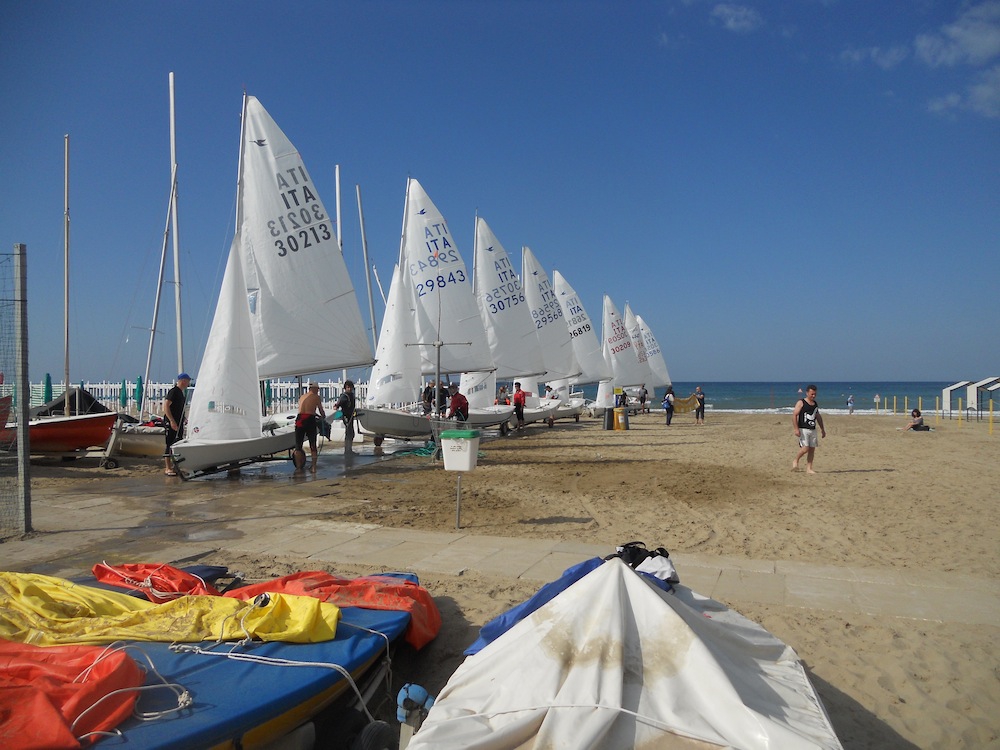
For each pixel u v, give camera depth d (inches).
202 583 211.8
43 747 109.0
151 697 134.3
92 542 311.3
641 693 118.2
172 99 839.1
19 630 161.6
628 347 1679.4
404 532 331.0
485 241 1042.7
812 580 254.1
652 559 189.8
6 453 519.2
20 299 326.0
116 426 574.2
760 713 111.5
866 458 648.4
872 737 149.1
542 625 133.5
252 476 526.0
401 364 772.6
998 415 1473.9
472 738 111.0
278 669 146.7
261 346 608.1
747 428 1126.4
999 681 174.6
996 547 304.0
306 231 619.8
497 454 698.8
